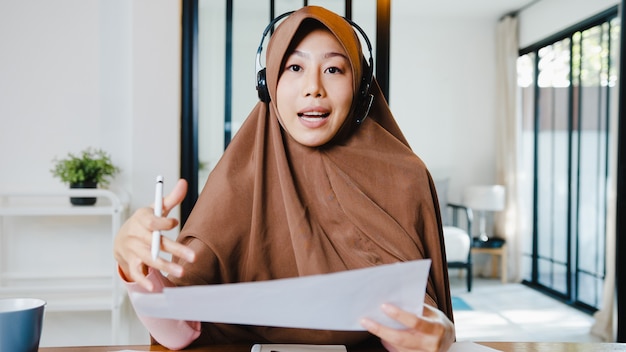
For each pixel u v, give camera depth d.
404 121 5.36
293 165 0.90
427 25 5.34
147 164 2.13
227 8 2.28
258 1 2.29
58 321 2.13
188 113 2.22
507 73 5.10
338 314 0.60
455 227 5.30
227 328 0.91
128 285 0.75
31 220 2.11
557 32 4.42
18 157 2.09
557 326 3.66
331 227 0.88
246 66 2.30
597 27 3.92
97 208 1.95
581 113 4.15
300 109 0.81
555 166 4.57
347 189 0.88
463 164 5.41
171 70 2.13
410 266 0.57
